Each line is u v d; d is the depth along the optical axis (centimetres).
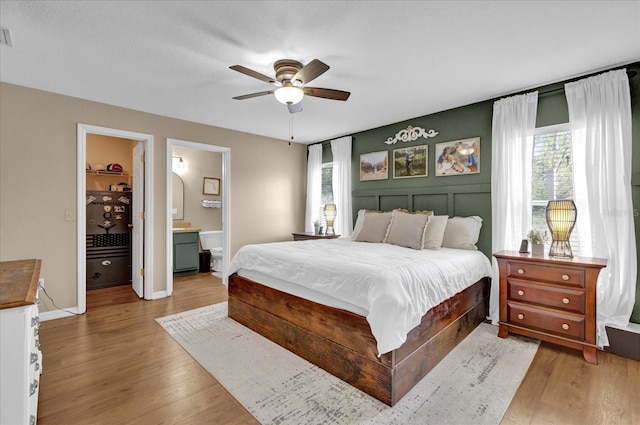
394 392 175
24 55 235
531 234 273
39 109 306
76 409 170
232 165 460
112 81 285
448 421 162
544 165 297
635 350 228
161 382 197
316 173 534
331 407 173
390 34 206
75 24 195
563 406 174
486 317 312
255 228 489
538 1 172
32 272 150
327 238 448
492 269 315
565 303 235
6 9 178
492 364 221
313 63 198
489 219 332
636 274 239
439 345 223
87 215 425
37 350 154
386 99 330
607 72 253
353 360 193
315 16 187
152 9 180
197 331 280
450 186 361
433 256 256
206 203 590
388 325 173
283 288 252
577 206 266
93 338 264
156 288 388
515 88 299
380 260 227
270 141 508
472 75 270
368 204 453
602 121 250
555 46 221
